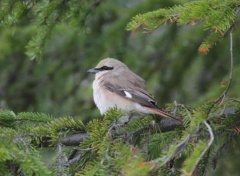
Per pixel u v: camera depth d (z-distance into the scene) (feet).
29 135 29.45
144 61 51.80
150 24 29.55
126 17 50.98
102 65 41.70
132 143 29.58
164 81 52.08
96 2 39.14
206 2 28.73
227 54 49.93
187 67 51.90
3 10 36.50
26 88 55.83
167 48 52.03
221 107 30.48
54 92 55.42
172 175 26.55
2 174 25.67
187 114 30.30
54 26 37.52
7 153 24.72
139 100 37.60
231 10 28.25
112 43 51.19
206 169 29.30
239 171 40.27
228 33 48.78
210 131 25.46
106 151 25.99
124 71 41.19
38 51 37.60
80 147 28.14
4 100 55.67
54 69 55.11
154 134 30.35
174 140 28.78
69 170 27.37
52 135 29.27
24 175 26.32
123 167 23.31
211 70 52.08
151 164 22.67
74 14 38.88
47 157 38.42
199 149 23.25
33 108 55.31
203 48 28.81
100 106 40.73
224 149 29.66
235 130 29.43
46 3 37.58
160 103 51.96
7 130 27.84
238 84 43.11
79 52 54.08
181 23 28.22
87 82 56.39
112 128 28.99
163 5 50.06
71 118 30.91
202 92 51.98
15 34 52.11
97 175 24.72
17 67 55.88
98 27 52.75
